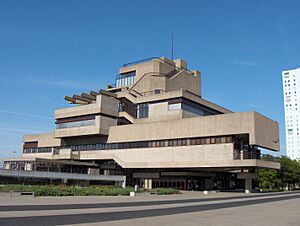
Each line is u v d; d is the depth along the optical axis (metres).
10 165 71.00
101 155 72.94
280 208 27.06
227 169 64.94
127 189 46.09
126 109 76.31
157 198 39.38
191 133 61.78
